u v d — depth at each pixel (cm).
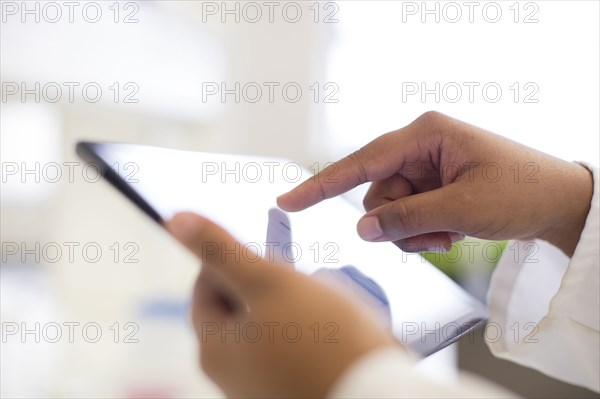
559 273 67
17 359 79
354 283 47
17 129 79
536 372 88
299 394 30
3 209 85
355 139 152
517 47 142
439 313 51
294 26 139
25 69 70
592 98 140
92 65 80
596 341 58
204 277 38
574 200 57
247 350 32
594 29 139
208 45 108
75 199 90
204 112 108
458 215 54
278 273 34
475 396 24
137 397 79
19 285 87
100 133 88
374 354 28
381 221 54
